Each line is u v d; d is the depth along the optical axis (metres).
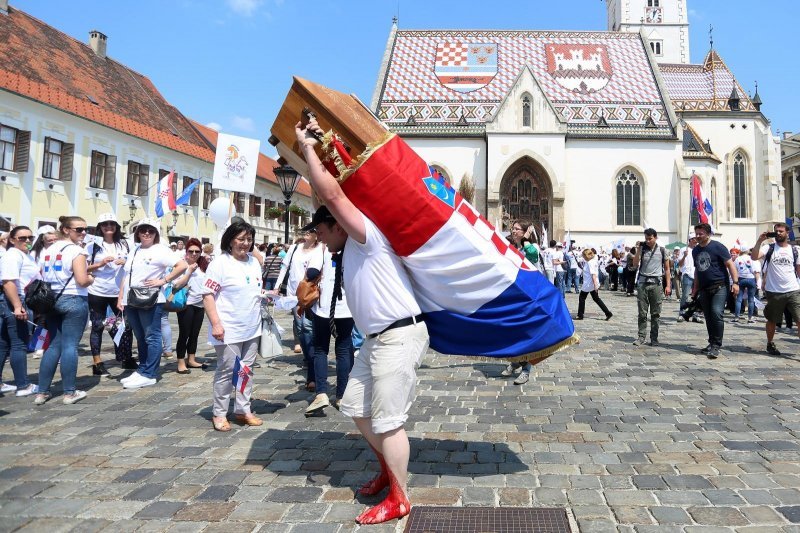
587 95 42.84
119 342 8.60
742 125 47.91
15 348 7.29
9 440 5.30
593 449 4.94
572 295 27.27
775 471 4.37
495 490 4.05
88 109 29.27
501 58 44.56
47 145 26.56
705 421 5.77
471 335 3.98
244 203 44.41
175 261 8.14
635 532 3.39
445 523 3.53
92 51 35.06
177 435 5.48
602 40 46.00
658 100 42.44
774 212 46.69
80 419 6.07
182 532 3.45
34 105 25.59
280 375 8.54
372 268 3.62
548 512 3.67
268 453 4.93
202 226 39.72
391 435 3.57
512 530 3.44
